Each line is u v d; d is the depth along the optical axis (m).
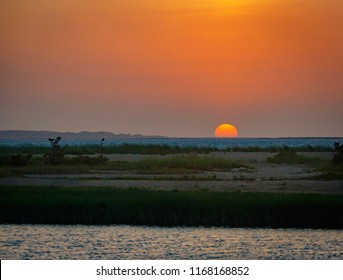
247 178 92.38
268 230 58.25
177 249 50.78
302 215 59.69
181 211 60.34
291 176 96.44
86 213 60.88
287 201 61.12
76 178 90.94
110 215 60.69
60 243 52.66
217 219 59.78
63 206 61.38
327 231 57.84
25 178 90.56
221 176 96.00
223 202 61.09
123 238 54.53
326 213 59.69
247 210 60.03
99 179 89.38
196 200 61.66
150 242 53.09
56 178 91.00
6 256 48.66
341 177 92.88
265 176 96.62
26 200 62.66
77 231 57.00
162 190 71.69
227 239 54.28
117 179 89.56
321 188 79.94
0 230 57.44
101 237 54.78
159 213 60.38
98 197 64.00
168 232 56.91
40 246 51.78
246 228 58.97
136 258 48.22
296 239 54.56
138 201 61.69
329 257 48.81
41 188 71.44
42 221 60.84
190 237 55.03
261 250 50.75
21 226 59.31
